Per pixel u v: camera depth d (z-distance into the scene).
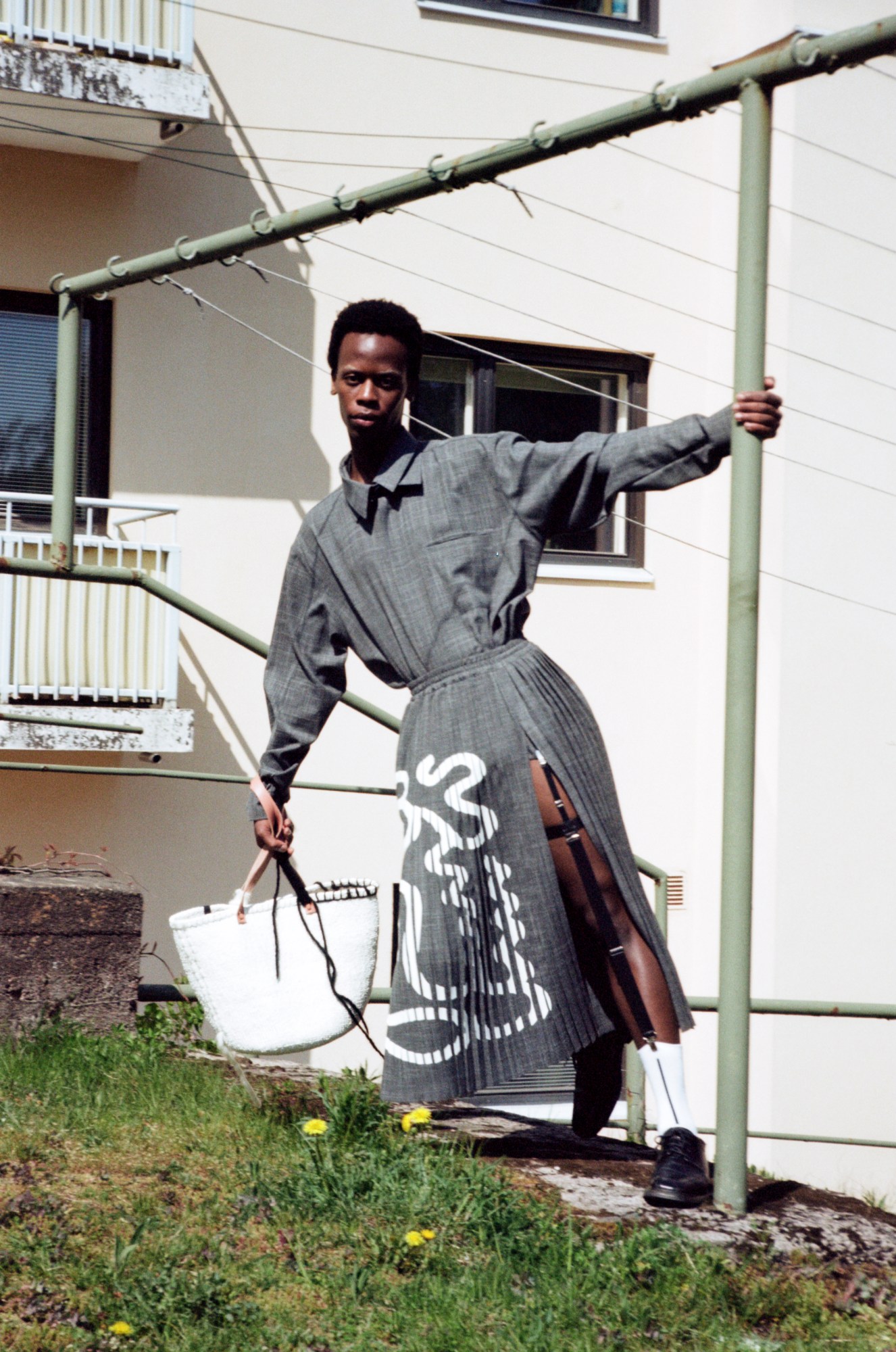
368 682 9.45
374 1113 3.11
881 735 9.72
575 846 2.75
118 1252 2.39
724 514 10.08
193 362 9.23
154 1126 3.24
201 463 9.24
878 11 9.80
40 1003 4.34
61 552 3.83
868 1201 3.33
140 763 9.17
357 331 2.88
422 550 2.86
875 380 9.73
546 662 2.84
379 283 9.54
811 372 9.59
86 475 9.12
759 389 2.71
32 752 8.91
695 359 10.18
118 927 4.44
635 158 10.02
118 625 8.68
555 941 2.76
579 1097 3.10
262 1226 2.65
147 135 8.81
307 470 9.45
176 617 8.75
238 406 9.30
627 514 10.09
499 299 9.74
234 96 9.23
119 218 9.09
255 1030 3.12
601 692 9.97
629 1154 3.31
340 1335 2.27
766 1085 9.48
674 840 10.12
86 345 9.13
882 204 9.75
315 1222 2.66
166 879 9.15
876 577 9.72
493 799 2.78
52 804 8.95
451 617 2.84
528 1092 5.18
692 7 10.16
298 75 9.36
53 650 8.59
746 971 2.79
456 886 2.77
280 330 9.38
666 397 10.12
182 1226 2.61
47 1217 2.61
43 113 8.51
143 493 9.14
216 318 9.27
